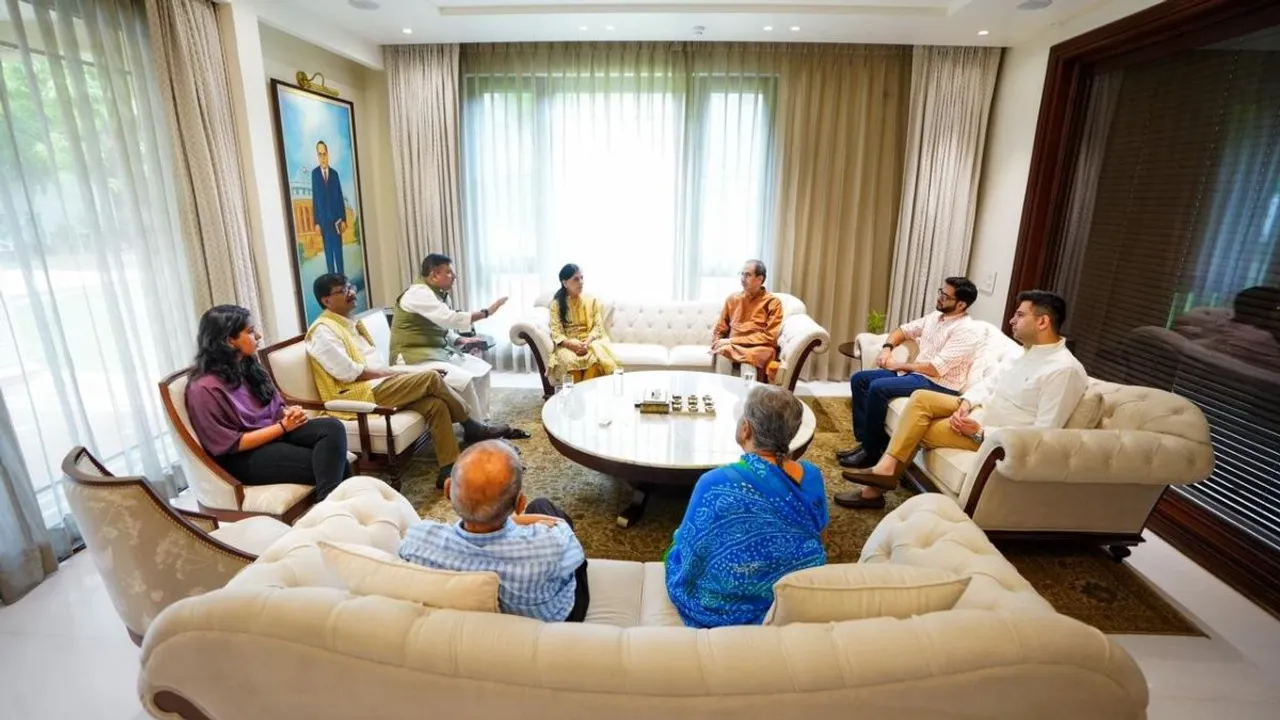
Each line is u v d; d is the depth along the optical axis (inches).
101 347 98.5
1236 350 99.0
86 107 94.7
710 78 171.3
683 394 119.8
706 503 54.6
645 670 35.5
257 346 91.0
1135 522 90.0
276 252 134.3
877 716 35.7
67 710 65.1
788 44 167.5
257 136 127.0
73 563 90.0
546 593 50.0
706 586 54.5
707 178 179.5
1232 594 87.9
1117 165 127.0
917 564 60.7
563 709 35.9
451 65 170.6
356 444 108.0
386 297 199.9
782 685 35.2
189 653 38.6
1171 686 70.4
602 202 183.3
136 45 103.3
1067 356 93.8
